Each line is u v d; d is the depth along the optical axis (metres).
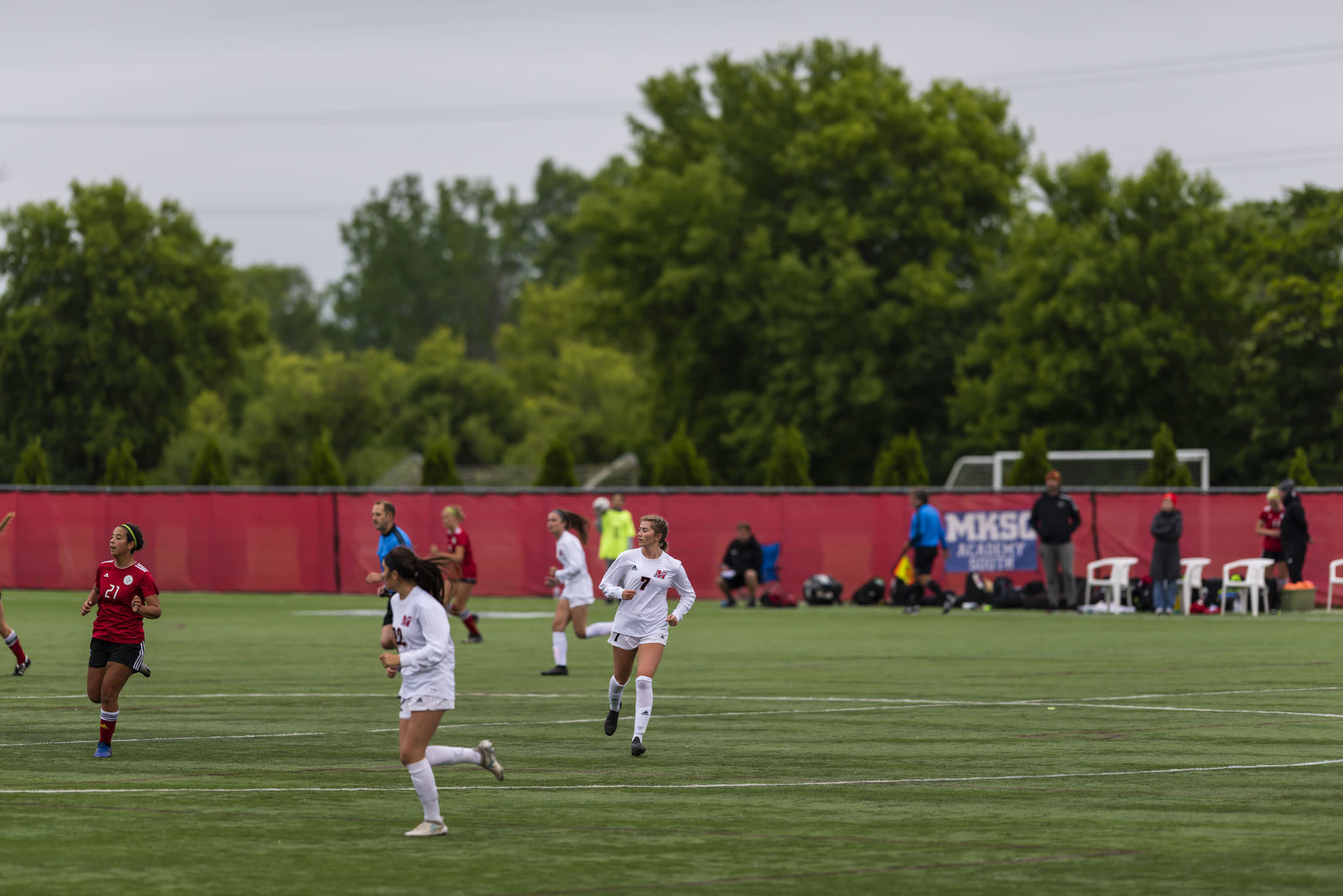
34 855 31.84
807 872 30.39
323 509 151.75
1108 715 57.16
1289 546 123.62
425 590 34.31
